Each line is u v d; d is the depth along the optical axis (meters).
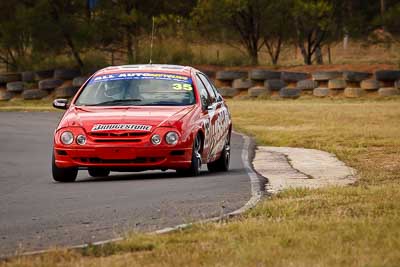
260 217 24.08
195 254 19.19
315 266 17.84
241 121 77.69
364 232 21.09
